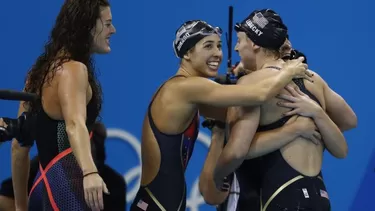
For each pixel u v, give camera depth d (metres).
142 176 10.98
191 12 16.92
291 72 10.39
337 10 17.39
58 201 9.73
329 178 17.31
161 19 16.80
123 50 16.62
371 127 17.44
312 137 10.45
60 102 9.52
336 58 17.42
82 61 10.22
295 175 10.24
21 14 16.12
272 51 10.66
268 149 10.27
